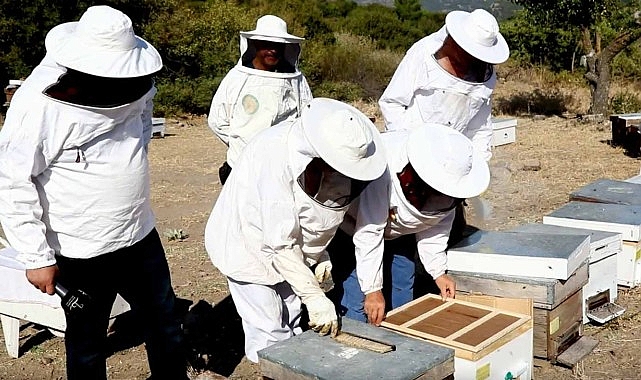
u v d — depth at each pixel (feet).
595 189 17.28
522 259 11.25
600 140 36.01
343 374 7.57
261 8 67.15
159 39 53.47
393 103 13.05
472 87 12.34
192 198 26.17
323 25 69.72
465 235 12.91
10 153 8.50
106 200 9.29
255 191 9.37
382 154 8.76
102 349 10.12
